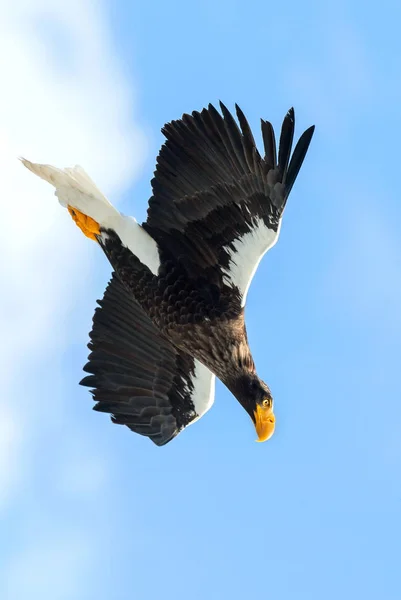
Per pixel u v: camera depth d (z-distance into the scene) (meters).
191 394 16.55
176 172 14.94
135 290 15.61
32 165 15.34
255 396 15.53
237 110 14.45
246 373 15.53
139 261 15.35
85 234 15.53
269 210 14.66
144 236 15.23
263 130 14.46
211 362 15.64
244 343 15.48
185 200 14.98
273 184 14.54
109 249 15.47
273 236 14.74
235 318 15.30
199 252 15.14
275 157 14.48
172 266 15.27
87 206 15.35
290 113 14.48
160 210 15.12
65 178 15.30
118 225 15.30
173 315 15.48
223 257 15.09
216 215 14.93
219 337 15.40
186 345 15.65
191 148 14.80
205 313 15.33
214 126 14.65
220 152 14.68
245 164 14.60
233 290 15.15
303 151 14.52
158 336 16.50
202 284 15.23
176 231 15.16
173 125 14.84
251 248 14.90
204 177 14.83
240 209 14.80
